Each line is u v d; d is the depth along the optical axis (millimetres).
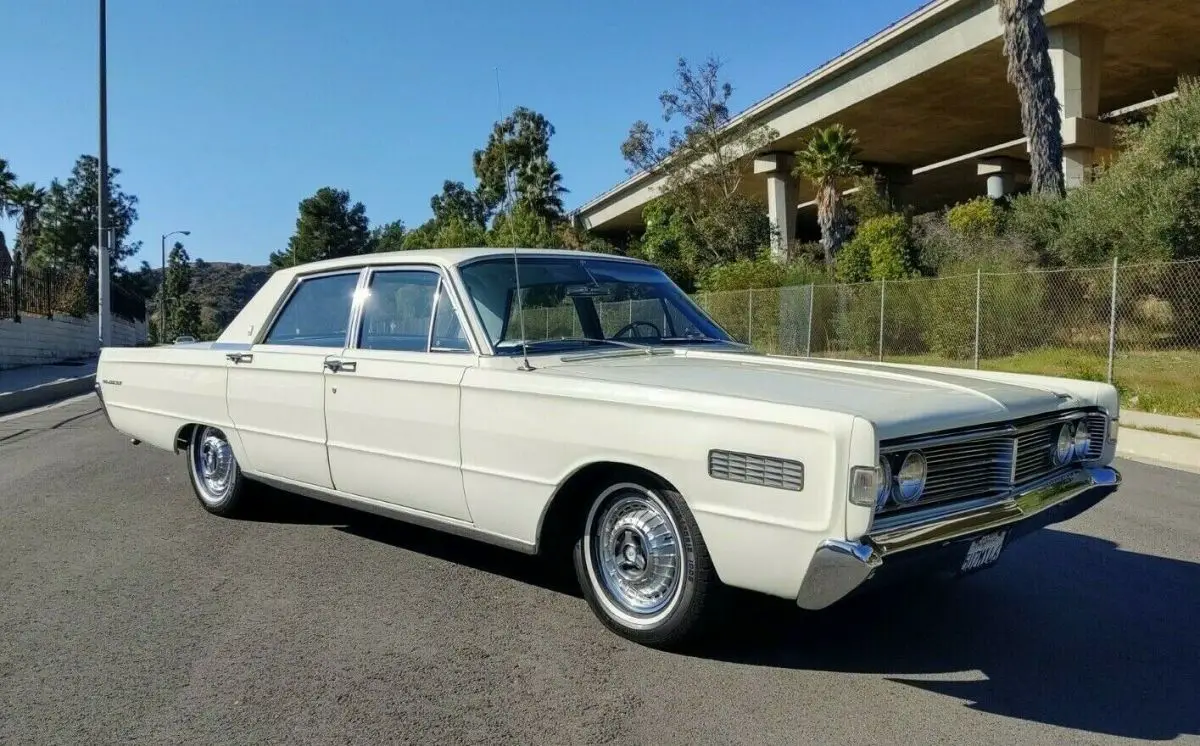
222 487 6035
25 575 4871
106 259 24281
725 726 3174
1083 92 25734
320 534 5695
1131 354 15625
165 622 4164
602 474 3855
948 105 33156
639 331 4961
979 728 3180
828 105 34156
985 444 3521
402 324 4703
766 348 23031
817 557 3088
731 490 3326
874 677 3602
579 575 4051
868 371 4199
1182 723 3236
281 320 5457
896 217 25984
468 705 3322
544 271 4809
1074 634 4098
